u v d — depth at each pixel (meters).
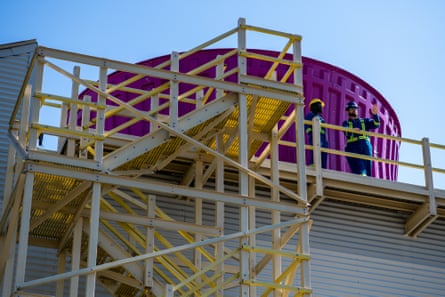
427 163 23.72
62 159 17.45
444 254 24.02
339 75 27.89
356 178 22.98
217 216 20.11
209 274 21.48
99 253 19.69
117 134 21.27
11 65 23.30
